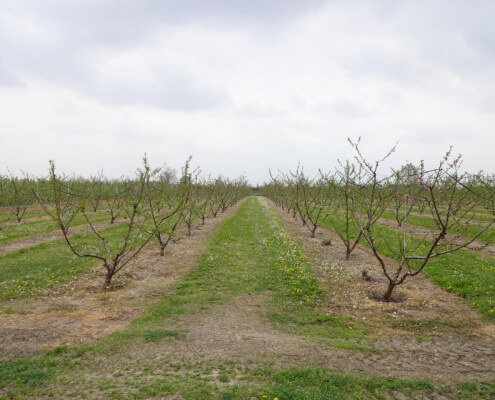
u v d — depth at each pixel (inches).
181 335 320.8
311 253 700.7
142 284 486.3
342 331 340.5
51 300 414.9
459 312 387.9
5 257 617.9
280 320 368.5
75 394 223.6
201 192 1302.9
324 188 1125.1
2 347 291.9
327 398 222.1
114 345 296.5
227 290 465.4
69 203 711.7
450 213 393.1
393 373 260.1
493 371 266.1
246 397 220.8
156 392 225.3
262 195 4035.4
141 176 506.0
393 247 739.4
